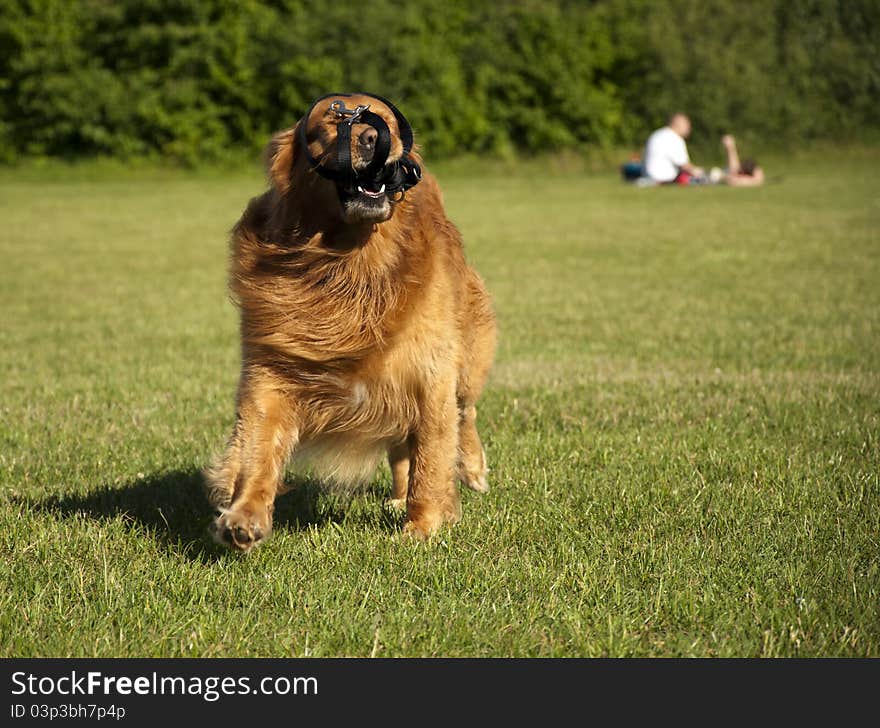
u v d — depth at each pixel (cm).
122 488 671
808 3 5078
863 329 1288
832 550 531
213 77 4650
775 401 891
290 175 507
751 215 2834
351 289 510
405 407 547
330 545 553
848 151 4991
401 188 488
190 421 859
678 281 1755
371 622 454
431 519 568
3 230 2720
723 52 5044
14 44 4534
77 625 450
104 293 1716
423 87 4797
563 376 1034
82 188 4122
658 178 3938
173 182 4406
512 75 4944
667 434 782
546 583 495
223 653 430
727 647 429
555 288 1697
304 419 539
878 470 676
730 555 527
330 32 4662
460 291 604
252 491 508
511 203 3350
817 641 434
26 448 767
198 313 1520
